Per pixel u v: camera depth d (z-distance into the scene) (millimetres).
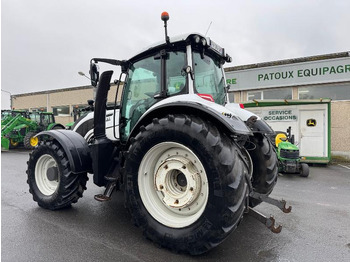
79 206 3568
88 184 5043
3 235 2607
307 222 3143
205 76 2998
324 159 8617
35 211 3334
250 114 3381
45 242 2461
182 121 2271
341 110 9781
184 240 2199
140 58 3168
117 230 2760
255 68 11281
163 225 2361
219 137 2156
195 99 2422
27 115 13492
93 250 2314
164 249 2344
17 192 4309
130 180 2529
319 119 8805
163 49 2846
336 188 5172
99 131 3127
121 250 2318
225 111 2361
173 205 2367
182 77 2748
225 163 2070
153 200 2518
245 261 2178
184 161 2332
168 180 2463
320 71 10086
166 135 2328
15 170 6691
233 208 2037
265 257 2256
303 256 2289
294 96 10727
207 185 2139
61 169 3221
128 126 3285
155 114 2574
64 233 2666
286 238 2658
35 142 12398
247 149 3244
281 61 10758
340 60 9727
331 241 2605
